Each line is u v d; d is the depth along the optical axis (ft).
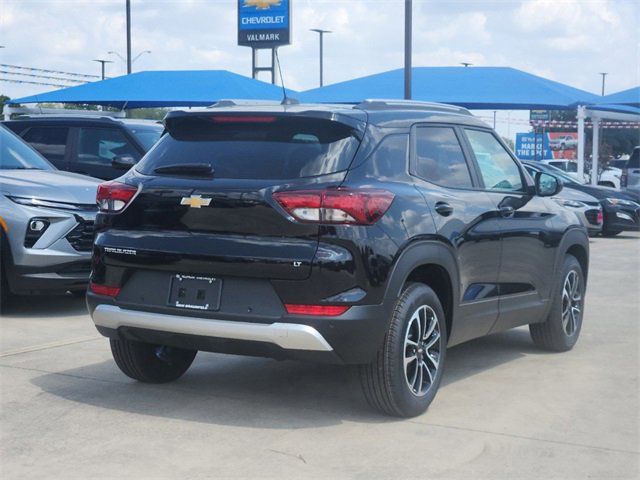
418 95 74.95
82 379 19.48
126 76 76.43
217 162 16.51
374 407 16.87
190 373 20.30
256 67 99.76
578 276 23.94
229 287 15.79
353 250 15.37
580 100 76.89
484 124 20.86
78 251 26.73
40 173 28.91
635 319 28.66
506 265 20.17
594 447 15.65
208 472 14.02
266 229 15.53
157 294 16.46
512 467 14.55
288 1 97.25
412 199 16.83
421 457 14.90
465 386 19.75
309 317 15.28
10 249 26.07
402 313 16.28
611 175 122.72
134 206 16.76
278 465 14.37
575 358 22.88
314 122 16.43
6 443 15.24
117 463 14.35
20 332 24.52
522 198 21.29
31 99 75.36
